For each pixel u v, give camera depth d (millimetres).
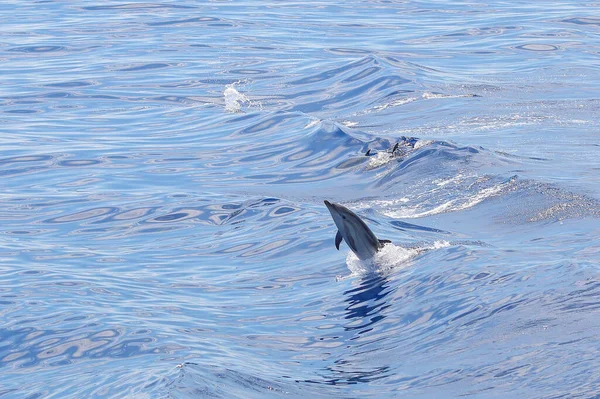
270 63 66625
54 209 36188
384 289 25484
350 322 23516
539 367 17891
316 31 78688
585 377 17000
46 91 59312
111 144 46656
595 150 40156
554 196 32125
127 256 30438
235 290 26828
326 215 33438
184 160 43406
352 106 54156
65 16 86438
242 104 55688
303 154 43281
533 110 49531
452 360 19406
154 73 64250
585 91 54438
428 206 33906
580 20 80875
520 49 69625
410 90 55750
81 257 30375
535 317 20531
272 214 34125
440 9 89188
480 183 35250
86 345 22578
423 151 40438
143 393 17578
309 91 58281
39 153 44781
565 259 24672
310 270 28047
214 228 33406
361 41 74062
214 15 85875
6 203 37031
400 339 21750
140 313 24781
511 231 29703
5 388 20359
